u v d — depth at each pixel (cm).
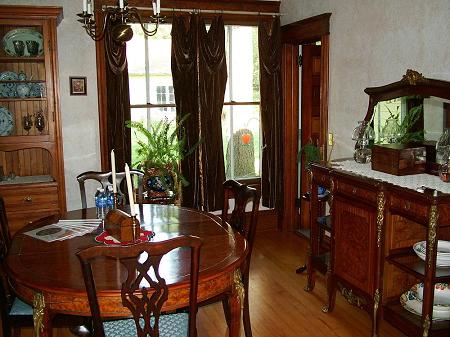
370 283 285
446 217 239
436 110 295
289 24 464
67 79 422
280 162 495
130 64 454
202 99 454
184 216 299
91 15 264
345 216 304
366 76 367
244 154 505
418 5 312
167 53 464
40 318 196
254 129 505
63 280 198
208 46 449
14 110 424
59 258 225
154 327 184
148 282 179
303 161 497
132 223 240
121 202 351
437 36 298
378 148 302
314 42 468
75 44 420
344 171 306
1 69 416
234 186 292
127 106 434
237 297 224
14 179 418
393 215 272
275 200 501
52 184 407
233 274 222
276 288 366
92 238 255
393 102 329
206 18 458
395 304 285
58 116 407
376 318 283
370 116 349
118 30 279
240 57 489
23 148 403
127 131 438
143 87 461
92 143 436
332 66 410
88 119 432
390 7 337
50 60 399
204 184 466
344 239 307
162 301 181
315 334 298
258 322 313
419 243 273
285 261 423
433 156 296
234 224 289
